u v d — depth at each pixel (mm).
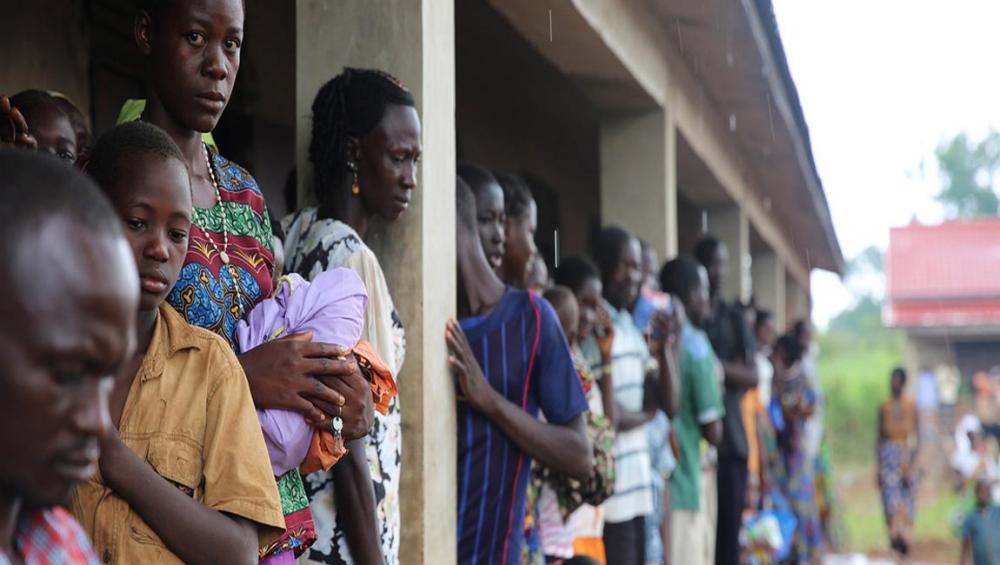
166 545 1913
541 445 3650
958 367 27516
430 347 3488
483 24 7328
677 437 6281
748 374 7395
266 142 6309
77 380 1129
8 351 1091
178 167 2057
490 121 8953
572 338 4379
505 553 3654
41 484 1132
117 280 1141
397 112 3230
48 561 1217
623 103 7234
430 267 3516
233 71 2510
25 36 4355
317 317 2502
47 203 1107
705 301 6621
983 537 12969
